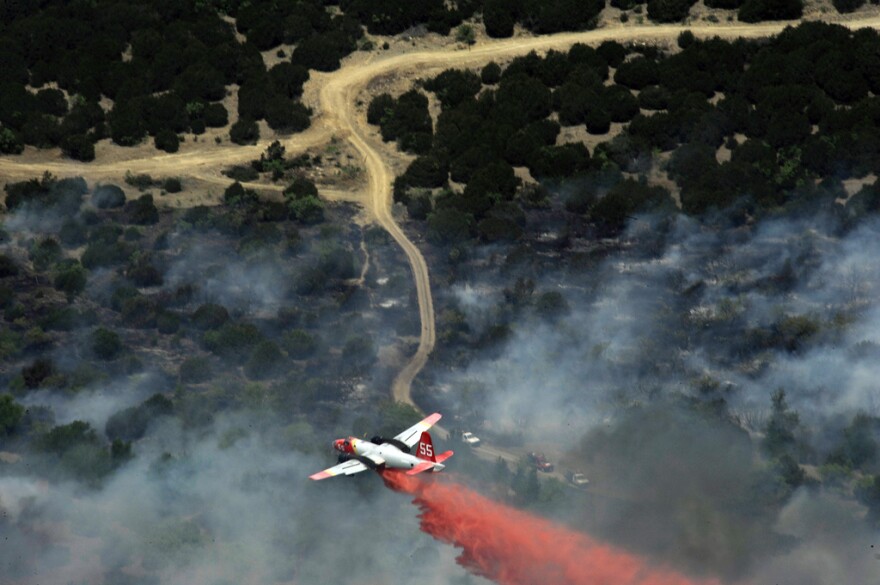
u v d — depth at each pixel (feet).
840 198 469.57
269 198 476.54
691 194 467.52
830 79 541.34
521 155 508.53
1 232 427.74
